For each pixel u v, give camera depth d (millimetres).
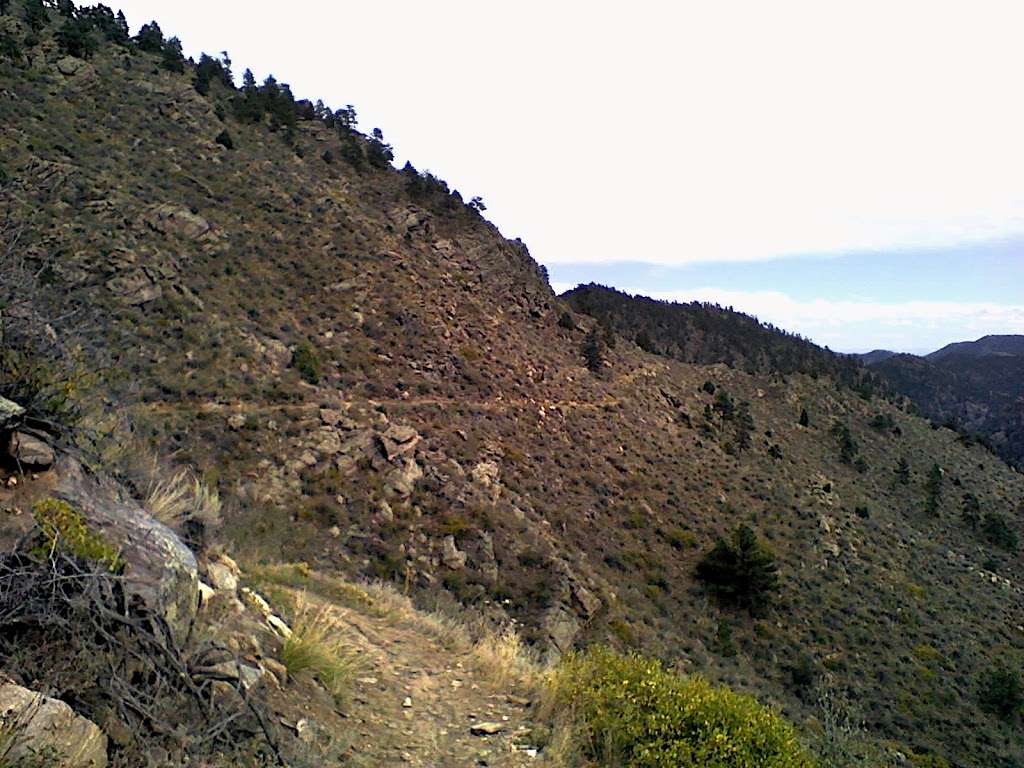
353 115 66000
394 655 5711
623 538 30781
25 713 2209
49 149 34844
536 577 21578
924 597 33750
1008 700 24094
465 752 4172
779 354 123125
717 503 38062
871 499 48844
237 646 3809
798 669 24062
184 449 21375
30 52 44969
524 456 33594
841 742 6109
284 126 58438
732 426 54188
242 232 40781
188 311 30703
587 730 4461
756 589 28281
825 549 35531
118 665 2719
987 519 49469
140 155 41281
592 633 20031
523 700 5191
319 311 38562
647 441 43188
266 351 31641
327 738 3699
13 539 2762
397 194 56844
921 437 75438
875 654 26953
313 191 49594
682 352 118062
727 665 22688
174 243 35250
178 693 2877
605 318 78125
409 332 40719
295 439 25219
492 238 57750
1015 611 35812
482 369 41469
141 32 59969
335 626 5660
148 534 3445
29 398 3553
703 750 4168
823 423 67812
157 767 2539
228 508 9102
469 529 22719
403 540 21703
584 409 43531
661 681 4949
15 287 3668
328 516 21359
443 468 27422
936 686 25281
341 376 33812
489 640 6867
